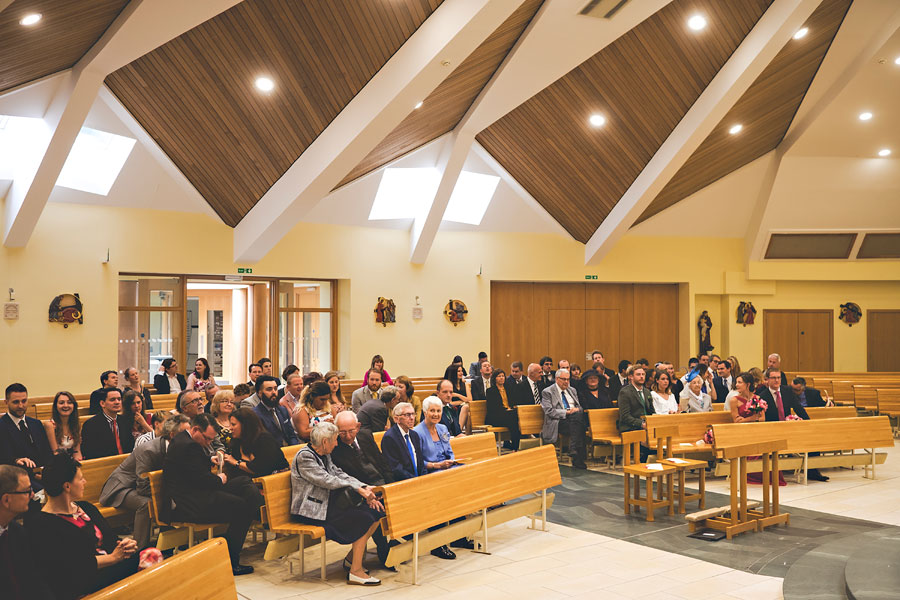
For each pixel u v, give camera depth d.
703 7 10.11
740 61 11.34
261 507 5.71
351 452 5.88
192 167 11.19
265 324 13.88
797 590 5.07
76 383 11.23
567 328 16.48
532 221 15.62
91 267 11.37
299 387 7.84
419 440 6.34
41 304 10.95
